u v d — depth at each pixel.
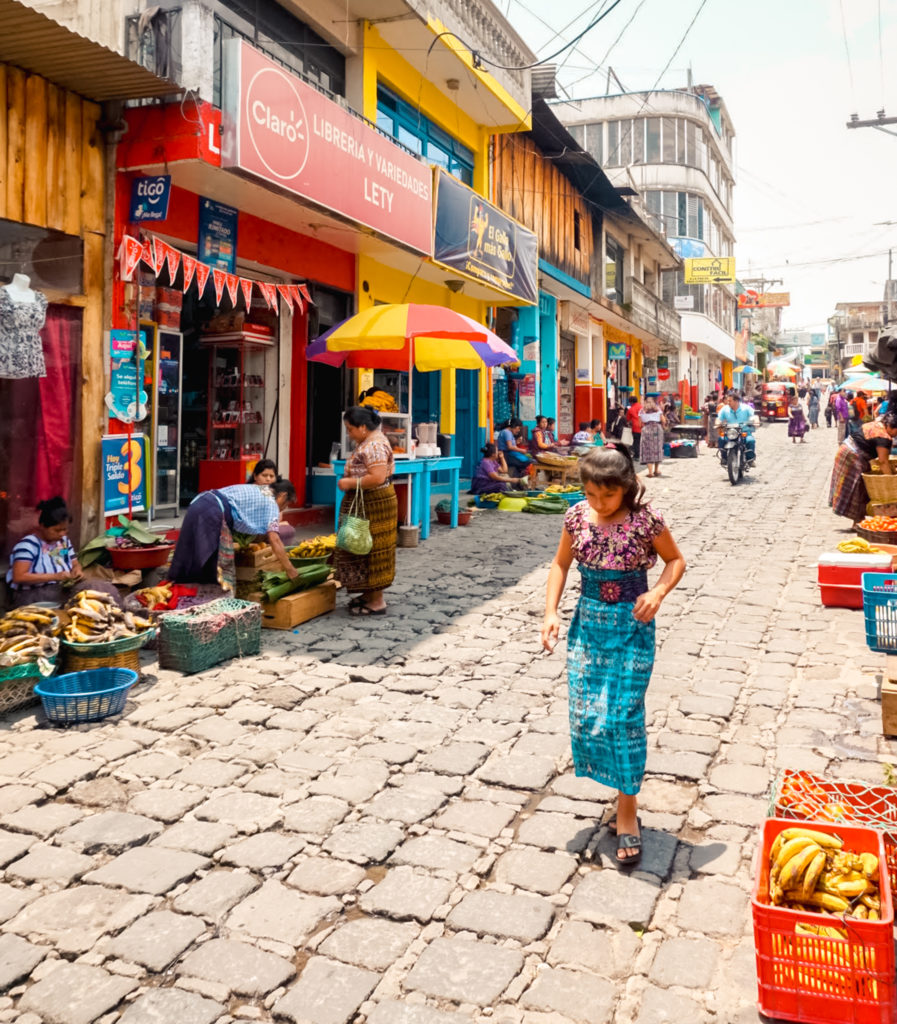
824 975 2.39
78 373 6.92
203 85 7.00
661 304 29.92
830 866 2.66
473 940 2.87
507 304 16.03
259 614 5.96
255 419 10.12
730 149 46.50
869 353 11.09
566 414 22.98
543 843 3.48
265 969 2.73
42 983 2.67
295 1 9.88
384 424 10.23
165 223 7.92
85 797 3.86
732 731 4.60
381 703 5.03
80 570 6.24
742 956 2.76
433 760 4.26
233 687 5.26
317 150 8.45
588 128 37.44
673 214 36.94
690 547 9.91
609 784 3.34
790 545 9.92
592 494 3.28
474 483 13.56
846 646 5.99
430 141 13.80
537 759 4.27
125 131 7.02
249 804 3.80
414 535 9.95
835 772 4.02
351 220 9.24
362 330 9.09
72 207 6.77
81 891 3.14
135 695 5.12
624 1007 2.55
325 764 4.20
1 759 4.23
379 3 10.77
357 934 2.91
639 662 3.35
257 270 9.73
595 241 23.08
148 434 8.37
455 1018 2.51
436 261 11.65
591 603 3.42
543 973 2.71
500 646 6.14
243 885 3.19
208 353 9.98
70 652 5.13
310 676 5.47
